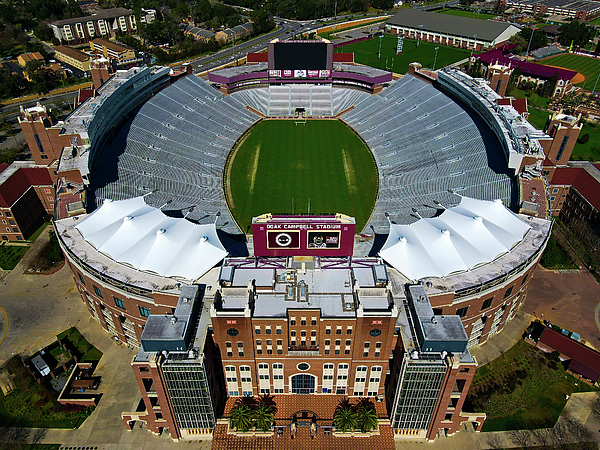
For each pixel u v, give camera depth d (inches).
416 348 2556.6
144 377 2583.7
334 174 5610.2
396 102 6934.1
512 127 4702.3
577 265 4261.8
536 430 2864.2
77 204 3784.5
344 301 2699.3
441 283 3036.4
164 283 3061.0
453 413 2719.0
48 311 3791.8
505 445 2790.4
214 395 2783.0
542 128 7101.4
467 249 3280.0
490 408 2982.3
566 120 4704.7
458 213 3678.6
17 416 2955.2
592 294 3929.6
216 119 6658.5
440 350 2508.6
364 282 2874.0
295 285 2810.0
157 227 3548.2
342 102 7509.8
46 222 4916.3
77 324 3671.3
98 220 3575.3
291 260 3061.0
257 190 5275.6
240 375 2861.7
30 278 4146.2
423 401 2613.2
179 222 3609.7
